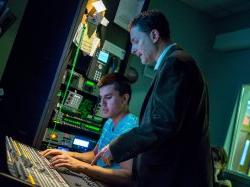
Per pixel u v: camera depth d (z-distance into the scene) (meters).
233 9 4.20
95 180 1.75
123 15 3.11
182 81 1.37
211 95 4.27
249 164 3.56
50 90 2.41
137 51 1.65
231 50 4.15
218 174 3.16
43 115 2.38
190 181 1.42
